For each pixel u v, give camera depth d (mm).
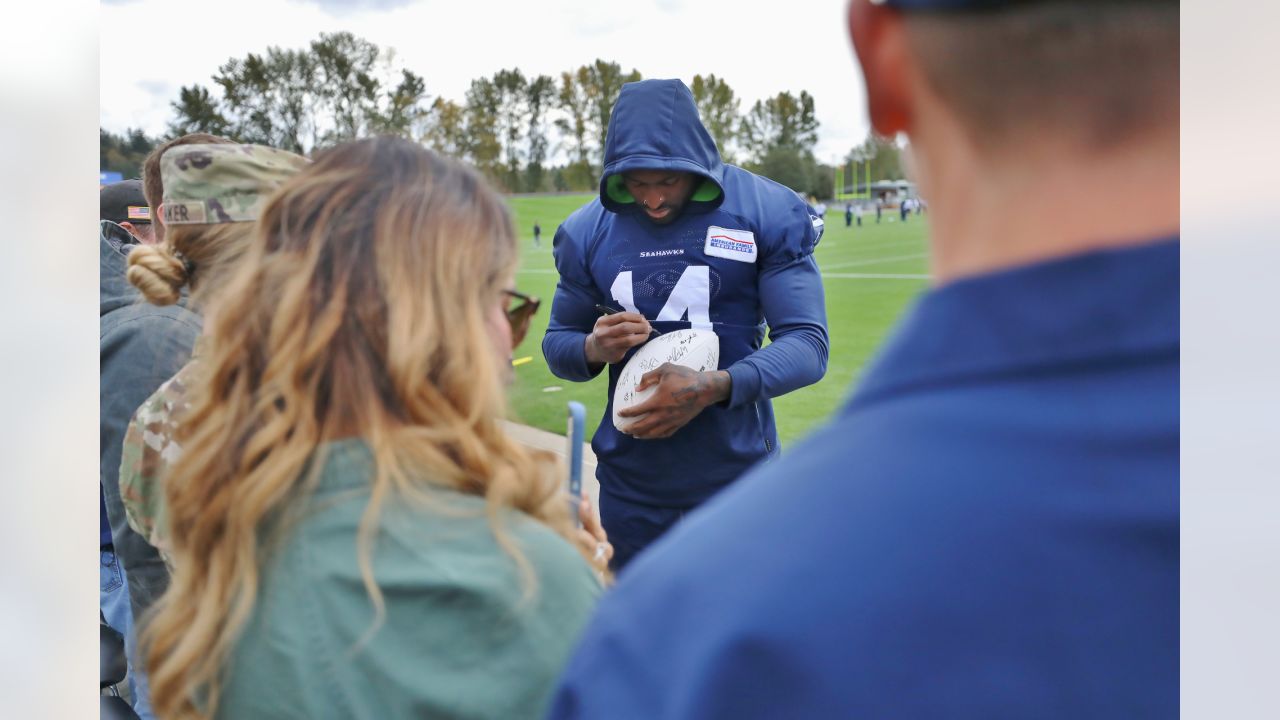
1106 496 313
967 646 314
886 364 367
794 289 1703
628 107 1635
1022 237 345
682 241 1696
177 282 1211
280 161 1210
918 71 367
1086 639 311
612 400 1788
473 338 654
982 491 322
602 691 364
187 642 604
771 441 1813
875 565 323
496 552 602
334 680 573
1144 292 320
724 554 349
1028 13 327
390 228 650
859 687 315
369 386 629
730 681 324
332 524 604
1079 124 335
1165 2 322
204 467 622
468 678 574
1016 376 330
